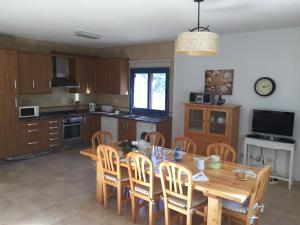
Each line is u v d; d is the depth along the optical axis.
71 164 5.03
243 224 2.86
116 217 3.15
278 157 4.45
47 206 3.38
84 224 2.99
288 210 3.40
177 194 2.61
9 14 3.44
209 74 5.00
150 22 3.80
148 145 3.69
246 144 4.36
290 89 4.21
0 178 4.30
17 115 5.05
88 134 6.42
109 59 6.27
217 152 3.43
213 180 2.59
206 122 4.66
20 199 3.56
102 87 6.50
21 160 5.22
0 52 4.71
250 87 4.57
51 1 2.88
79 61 6.23
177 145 3.85
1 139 4.87
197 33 2.41
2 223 2.96
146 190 2.94
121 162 3.13
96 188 3.84
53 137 5.68
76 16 3.51
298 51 4.08
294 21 3.67
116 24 3.95
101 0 2.82
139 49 6.09
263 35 4.36
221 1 2.78
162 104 5.89
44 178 4.32
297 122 4.19
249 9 3.08
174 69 5.45
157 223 3.03
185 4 2.91
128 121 5.76
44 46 5.86
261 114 4.38
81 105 6.86
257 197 2.46
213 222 2.50
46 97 6.09
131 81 6.33
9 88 4.89
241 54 4.61
